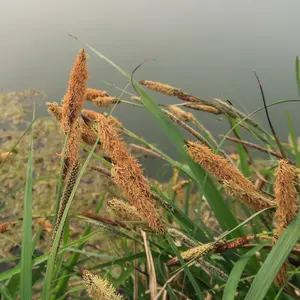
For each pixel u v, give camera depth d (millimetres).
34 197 792
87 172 850
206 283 250
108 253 422
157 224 154
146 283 282
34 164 916
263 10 3078
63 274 240
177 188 390
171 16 2803
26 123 1111
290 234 147
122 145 148
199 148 160
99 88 1162
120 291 322
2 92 1306
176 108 302
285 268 156
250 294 146
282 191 148
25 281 143
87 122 158
